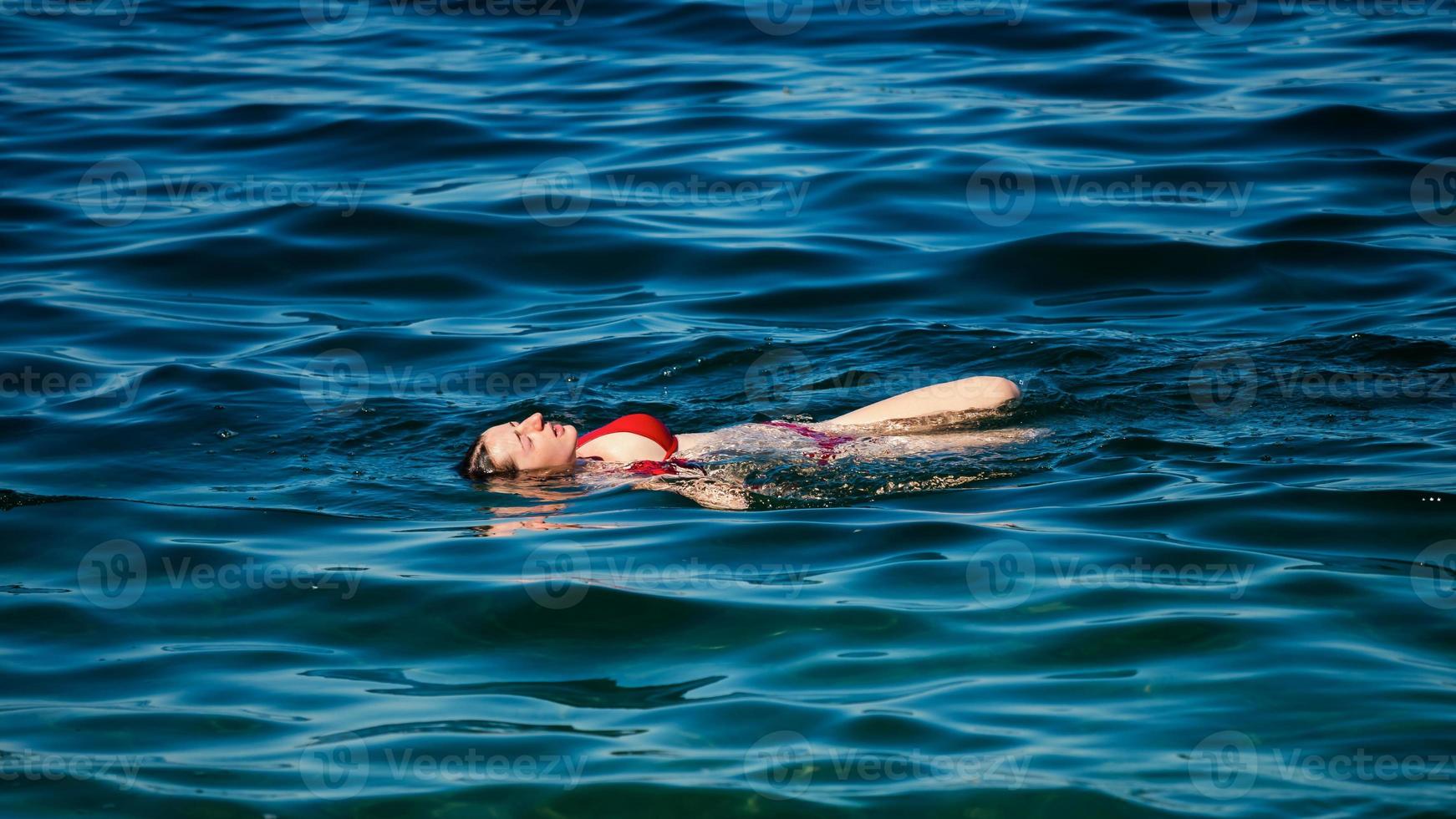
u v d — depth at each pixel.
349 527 23.09
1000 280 34.69
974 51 51.28
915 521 22.31
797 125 44.56
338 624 19.64
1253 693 16.88
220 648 19.09
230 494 24.62
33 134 44.97
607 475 25.19
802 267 35.66
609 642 18.83
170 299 34.28
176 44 55.12
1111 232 36.41
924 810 14.98
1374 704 16.52
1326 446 24.55
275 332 32.81
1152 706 16.69
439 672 18.30
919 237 37.09
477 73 50.66
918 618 19.03
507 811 15.30
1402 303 31.83
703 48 52.97
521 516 23.44
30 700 17.78
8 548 22.39
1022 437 25.88
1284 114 43.28
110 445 26.80
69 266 35.88
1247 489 22.78
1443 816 14.41
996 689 17.22
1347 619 18.47
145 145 44.09
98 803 15.52
